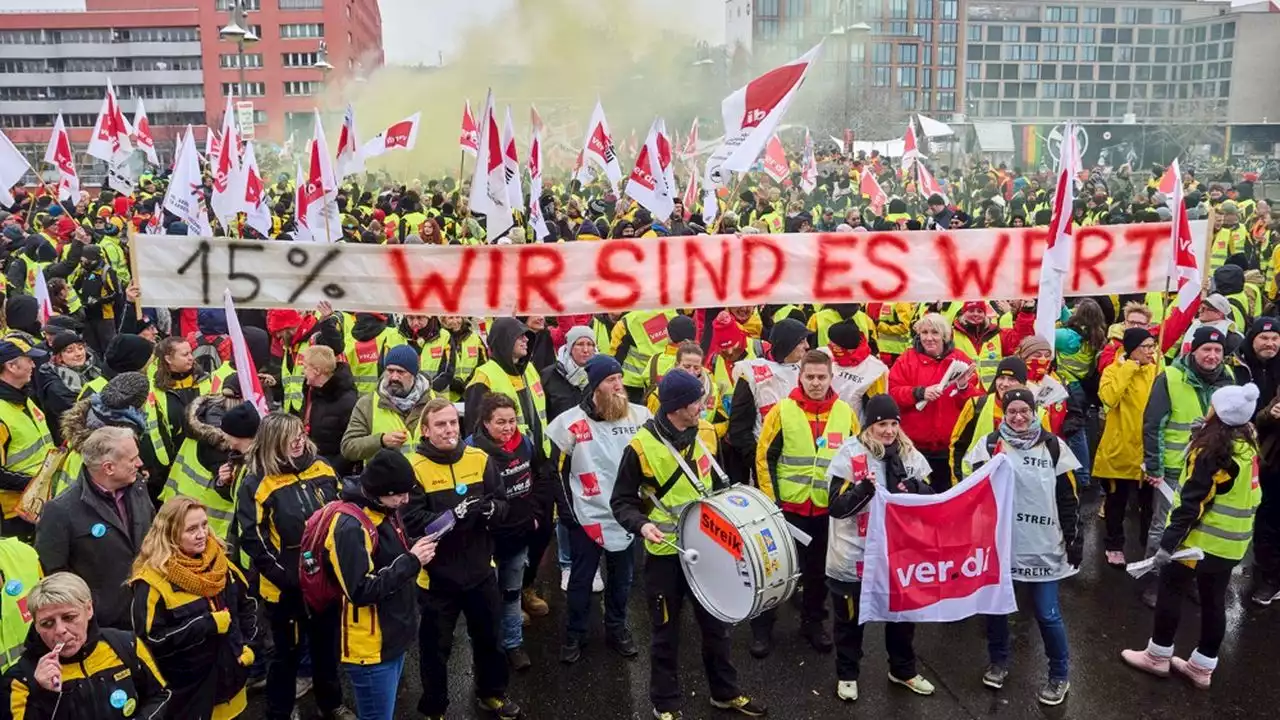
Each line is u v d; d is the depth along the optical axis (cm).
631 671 649
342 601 508
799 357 717
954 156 4731
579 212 1858
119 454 518
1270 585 732
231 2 9931
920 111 9194
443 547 554
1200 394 706
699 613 571
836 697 611
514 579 638
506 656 621
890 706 601
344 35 9988
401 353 666
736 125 1019
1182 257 807
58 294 1210
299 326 929
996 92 10431
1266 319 785
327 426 705
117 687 414
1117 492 793
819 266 840
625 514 562
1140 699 605
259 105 9831
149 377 764
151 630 459
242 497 543
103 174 5391
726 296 841
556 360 855
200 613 470
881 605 587
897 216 1659
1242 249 1614
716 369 816
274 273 811
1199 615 714
